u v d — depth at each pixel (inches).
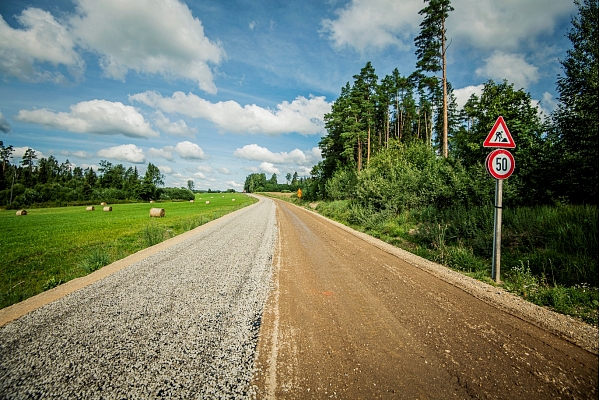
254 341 123.2
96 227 719.1
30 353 116.2
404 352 113.2
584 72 300.0
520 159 364.2
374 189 645.9
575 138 311.3
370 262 272.4
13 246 452.4
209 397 88.5
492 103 421.4
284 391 90.4
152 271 244.1
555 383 92.6
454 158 522.3
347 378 96.6
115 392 91.9
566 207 297.7
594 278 185.6
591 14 301.3
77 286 207.2
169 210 1492.4
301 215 938.7
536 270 222.7
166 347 119.1
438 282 207.6
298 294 183.3
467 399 86.0
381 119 1718.8
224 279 218.1
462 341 121.6
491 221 328.5
